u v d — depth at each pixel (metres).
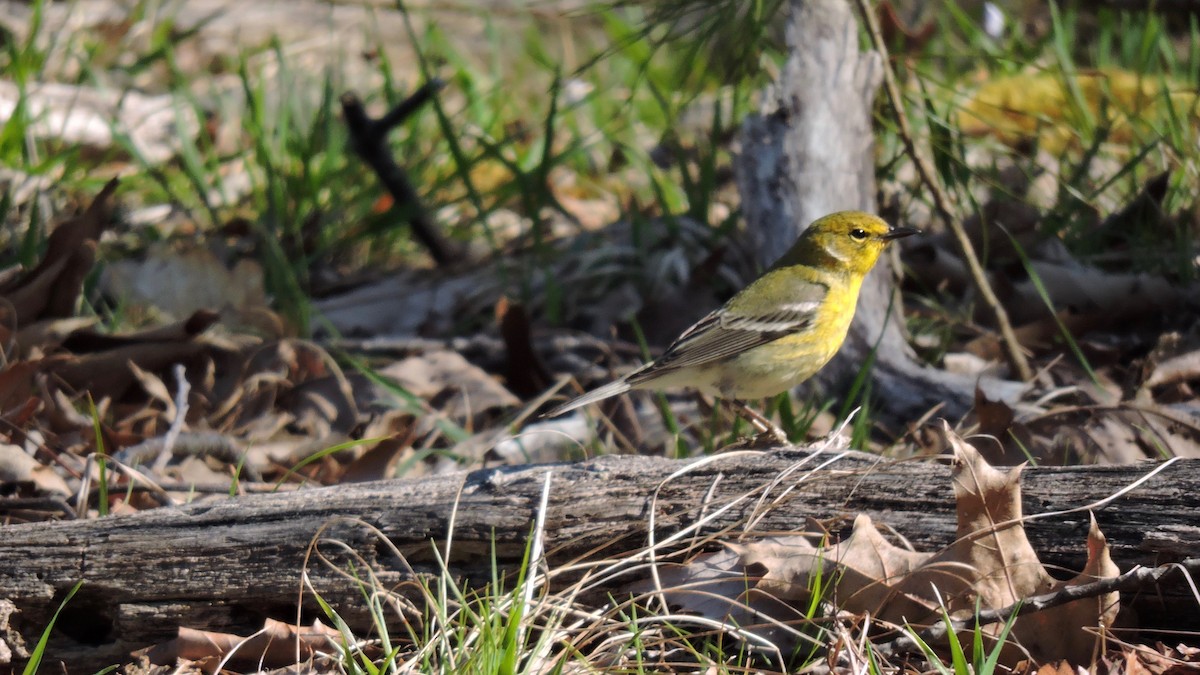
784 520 6.84
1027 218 13.20
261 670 6.61
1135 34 17.34
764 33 12.27
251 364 11.19
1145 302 11.96
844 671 6.16
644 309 13.19
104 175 16.47
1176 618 6.27
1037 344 11.77
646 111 18.66
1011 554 6.36
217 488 9.02
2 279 10.73
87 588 6.88
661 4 10.98
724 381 10.14
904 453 9.81
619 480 6.97
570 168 18.17
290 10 24.42
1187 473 6.35
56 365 10.59
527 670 5.94
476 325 13.45
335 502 6.98
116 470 9.08
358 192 15.84
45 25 20.03
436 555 6.55
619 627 6.37
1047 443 9.23
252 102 15.72
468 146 18.25
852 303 10.56
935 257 12.98
